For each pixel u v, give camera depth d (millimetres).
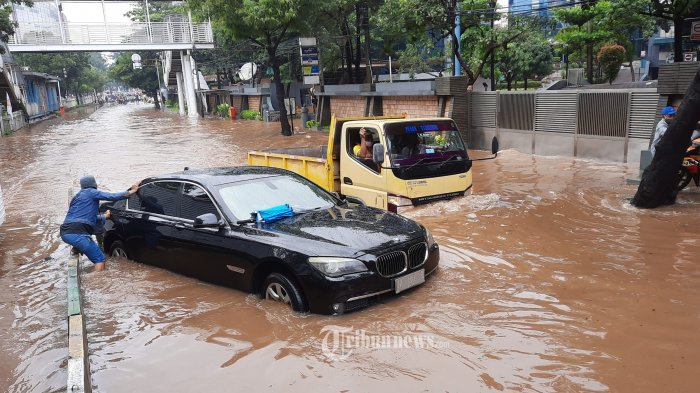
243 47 38312
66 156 21047
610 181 11195
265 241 5387
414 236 5516
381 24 20703
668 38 34500
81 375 3895
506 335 4504
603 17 23641
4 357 4891
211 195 6145
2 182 15688
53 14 48906
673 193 8742
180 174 6895
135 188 7254
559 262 6266
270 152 10867
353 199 7043
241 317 5172
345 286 4891
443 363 4102
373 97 22719
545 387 3715
